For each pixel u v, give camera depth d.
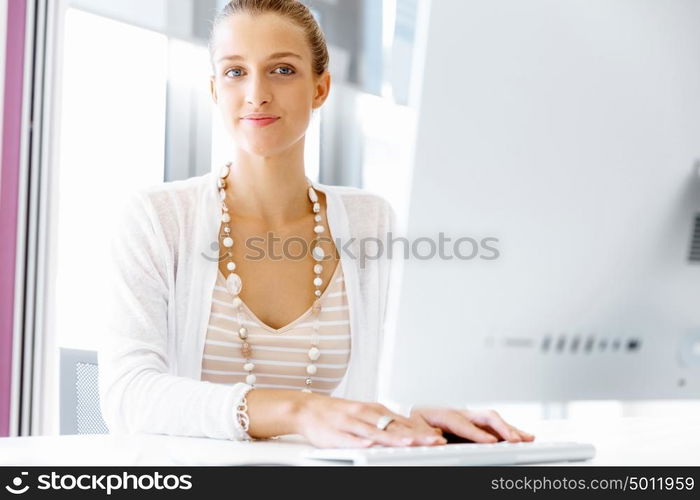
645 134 0.67
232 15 1.17
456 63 0.62
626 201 0.67
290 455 0.74
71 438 0.87
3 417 2.41
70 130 3.02
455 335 0.65
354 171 3.18
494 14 0.62
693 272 0.70
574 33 0.64
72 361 1.76
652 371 0.70
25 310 2.46
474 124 0.63
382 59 3.19
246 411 0.86
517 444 0.72
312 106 1.30
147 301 1.19
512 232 0.65
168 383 0.95
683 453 0.79
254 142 1.17
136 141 3.02
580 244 0.66
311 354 1.22
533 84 0.64
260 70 1.15
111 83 3.03
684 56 0.68
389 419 0.75
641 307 0.69
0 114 2.41
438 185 0.63
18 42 2.46
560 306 0.66
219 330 1.21
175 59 3.02
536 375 0.67
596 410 3.05
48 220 2.50
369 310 1.22
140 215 1.25
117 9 3.00
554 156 0.65
